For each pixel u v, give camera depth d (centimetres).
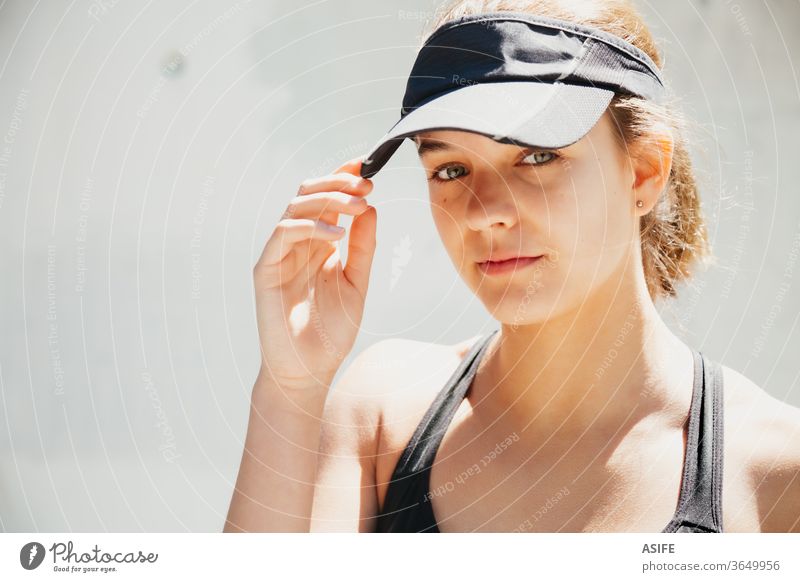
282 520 164
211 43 443
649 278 178
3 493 340
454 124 143
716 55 446
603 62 154
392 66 462
